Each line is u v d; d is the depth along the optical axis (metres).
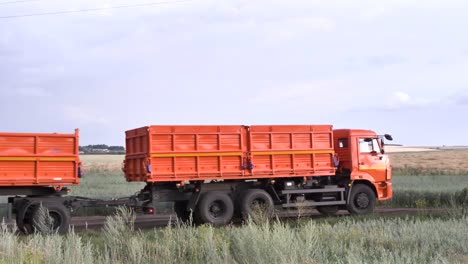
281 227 11.43
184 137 19.09
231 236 11.45
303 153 20.98
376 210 23.72
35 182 17.09
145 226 19.09
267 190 20.81
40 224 16.45
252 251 9.10
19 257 8.73
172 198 19.30
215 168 19.45
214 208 19.38
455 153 87.50
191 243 10.43
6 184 16.70
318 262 9.03
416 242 11.03
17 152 16.91
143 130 19.00
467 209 18.86
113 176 52.09
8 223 19.44
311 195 22.00
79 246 9.54
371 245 10.84
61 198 17.55
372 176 22.84
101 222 20.16
